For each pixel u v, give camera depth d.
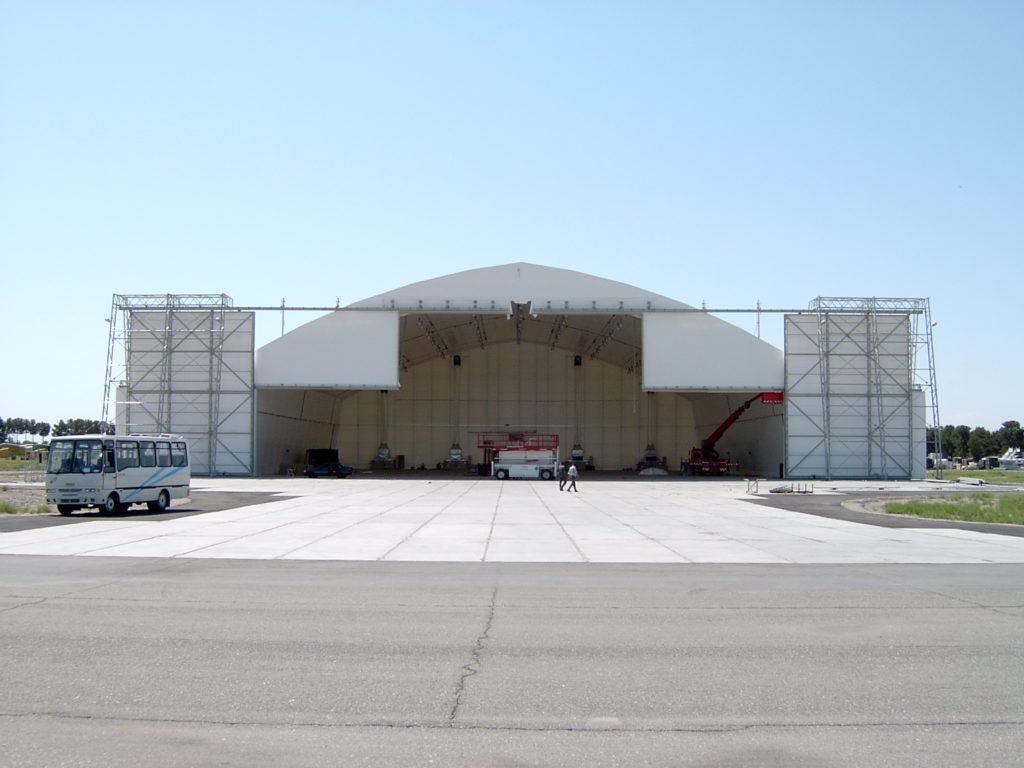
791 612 10.70
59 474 26.55
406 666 7.93
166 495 29.98
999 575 14.16
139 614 10.32
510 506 32.75
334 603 11.16
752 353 58.44
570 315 63.59
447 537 20.44
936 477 57.38
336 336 57.81
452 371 80.31
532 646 8.77
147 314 58.06
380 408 79.81
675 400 79.88
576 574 14.17
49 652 8.38
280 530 21.84
